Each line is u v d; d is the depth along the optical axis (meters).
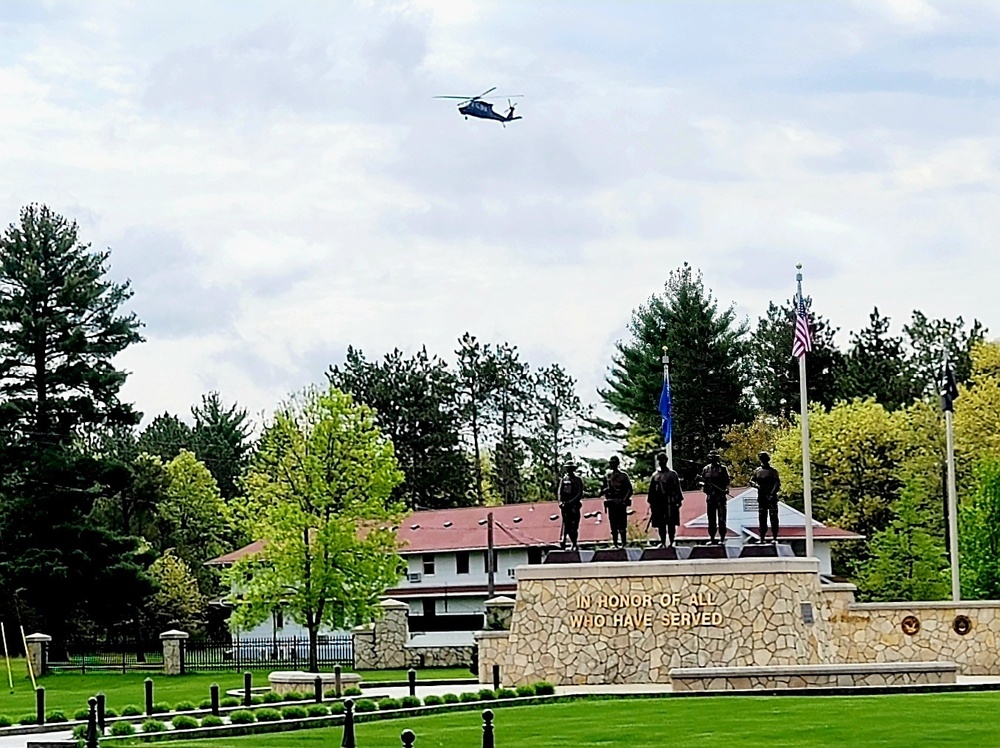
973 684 37.59
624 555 44.28
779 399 99.00
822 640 43.50
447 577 79.25
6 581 67.94
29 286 70.56
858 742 25.67
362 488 57.16
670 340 88.69
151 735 31.34
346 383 106.69
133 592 69.50
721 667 40.81
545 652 43.75
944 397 48.22
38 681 58.38
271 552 56.12
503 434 116.19
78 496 69.44
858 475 80.38
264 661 67.00
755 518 74.00
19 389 70.31
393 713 34.97
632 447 91.25
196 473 100.38
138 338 72.69
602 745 26.25
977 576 58.53
